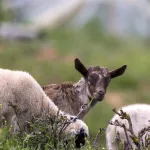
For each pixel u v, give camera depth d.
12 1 134.00
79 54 104.81
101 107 79.06
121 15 125.12
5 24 122.50
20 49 104.38
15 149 26.70
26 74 30.92
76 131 29.62
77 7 128.12
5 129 27.88
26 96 30.39
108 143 36.75
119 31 122.19
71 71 94.81
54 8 132.00
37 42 110.69
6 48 104.81
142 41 120.12
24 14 131.88
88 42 112.38
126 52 108.31
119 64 99.56
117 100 86.88
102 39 115.19
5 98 29.97
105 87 38.47
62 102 36.88
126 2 127.50
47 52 104.75
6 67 97.31
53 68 96.00
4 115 29.80
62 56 103.50
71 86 37.62
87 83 38.16
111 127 36.59
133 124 35.69
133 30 123.38
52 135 28.50
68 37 113.88
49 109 30.73
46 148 27.80
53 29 118.50
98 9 125.69
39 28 118.31
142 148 28.09
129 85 91.75
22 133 28.92
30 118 30.34
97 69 38.91
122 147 27.95
